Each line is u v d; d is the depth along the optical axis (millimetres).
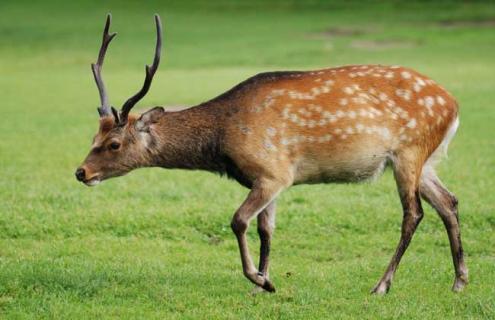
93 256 16328
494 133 30109
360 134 13750
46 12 87312
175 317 12609
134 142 14023
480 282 14586
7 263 15539
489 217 18719
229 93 14180
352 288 14172
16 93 44125
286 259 16375
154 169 24750
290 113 13711
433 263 15781
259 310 12914
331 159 13836
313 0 92500
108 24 14750
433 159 14602
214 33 73375
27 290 13867
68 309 12883
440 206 14469
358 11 85875
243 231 13516
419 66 52188
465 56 57344
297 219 18781
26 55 62781
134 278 14516
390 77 14164
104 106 14422
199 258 16281
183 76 50094
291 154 13750
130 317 12609
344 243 17312
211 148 14008
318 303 13258
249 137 13641
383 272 15188
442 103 14266
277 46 63844
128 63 58031
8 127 33000
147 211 19234
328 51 60281
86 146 28922
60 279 14273
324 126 13688
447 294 13859
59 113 37062
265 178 13617
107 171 14062
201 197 21125
